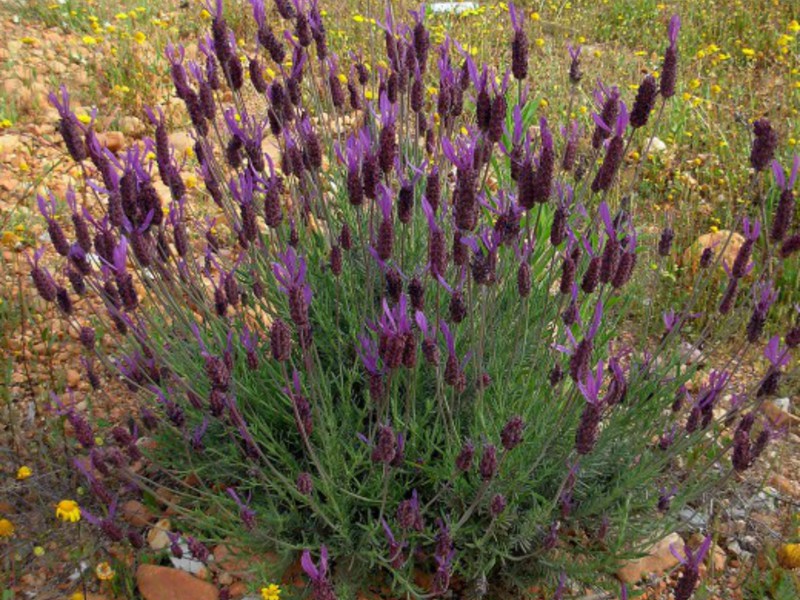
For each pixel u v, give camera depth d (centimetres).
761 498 55
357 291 57
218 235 80
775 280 74
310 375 42
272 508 46
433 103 86
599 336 58
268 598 42
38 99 96
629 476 48
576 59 55
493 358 51
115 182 43
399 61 56
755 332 46
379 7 127
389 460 39
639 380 52
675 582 49
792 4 137
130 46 111
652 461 50
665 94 48
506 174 68
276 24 125
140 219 44
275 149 89
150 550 48
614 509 49
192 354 57
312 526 47
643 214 87
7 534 46
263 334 60
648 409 53
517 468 46
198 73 52
